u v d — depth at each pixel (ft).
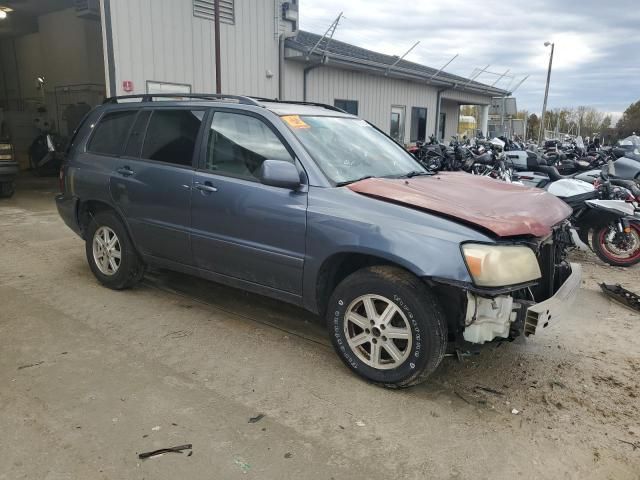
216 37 35.53
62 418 9.70
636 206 22.26
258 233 12.54
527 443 9.46
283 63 43.60
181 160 14.46
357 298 11.18
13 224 27.32
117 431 9.37
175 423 9.68
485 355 13.00
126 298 16.16
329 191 11.62
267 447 9.09
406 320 10.53
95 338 13.26
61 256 20.94
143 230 15.29
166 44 34.96
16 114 54.54
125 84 32.99
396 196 11.14
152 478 8.22
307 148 12.38
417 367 10.53
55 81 56.70
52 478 8.13
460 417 10.21
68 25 52.80
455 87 67.56
